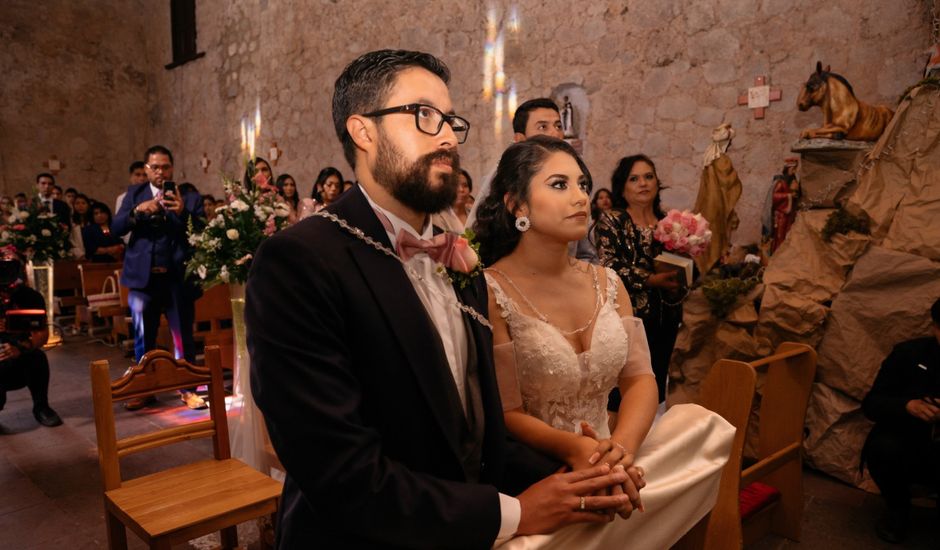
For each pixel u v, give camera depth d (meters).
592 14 6.91
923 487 3.15
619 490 1.17
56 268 8.09
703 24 6.19
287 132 10.69
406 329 1.07
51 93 12.74
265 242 1.05
